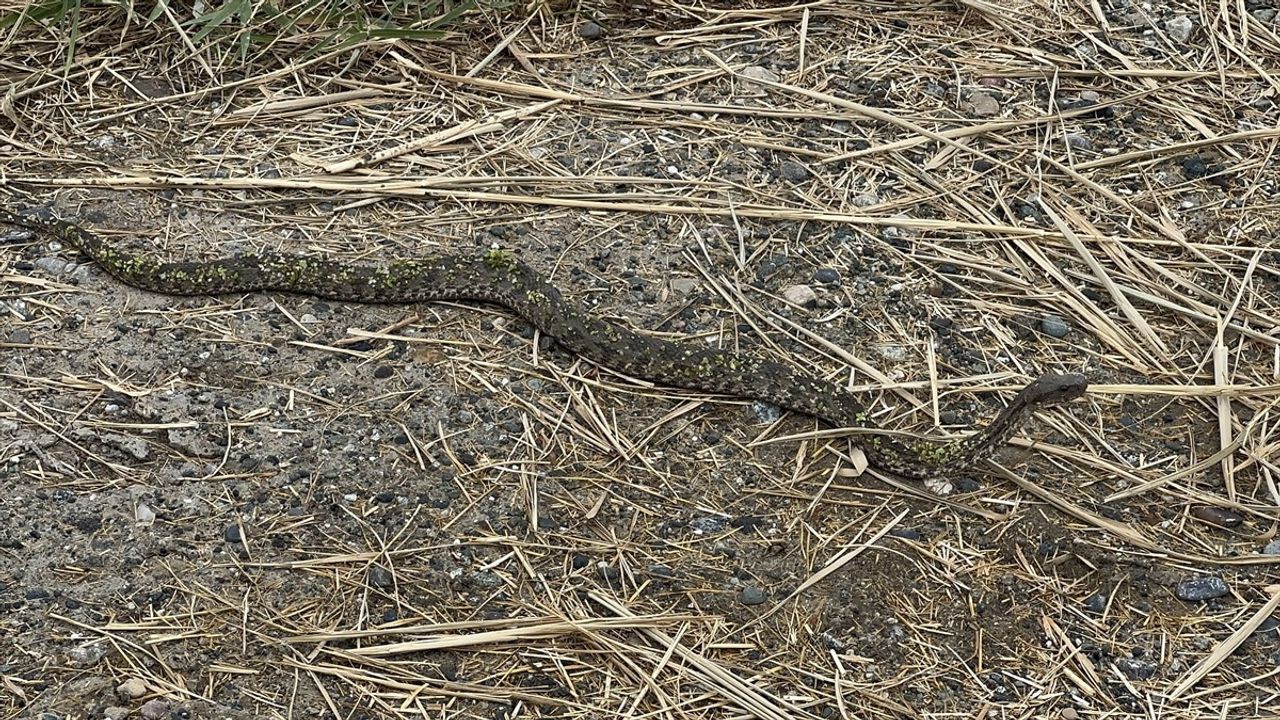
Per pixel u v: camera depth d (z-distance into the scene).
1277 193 1.61
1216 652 1.28
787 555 1.32
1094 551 1.33
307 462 1.34
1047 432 1.41
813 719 1.23
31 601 1.25
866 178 1.60
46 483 1.32
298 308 1.46
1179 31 1.77
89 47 1.67
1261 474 1.39
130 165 1.56
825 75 1.70
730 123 1.65
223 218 1.52
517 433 1.38
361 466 1.35
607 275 1.50
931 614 1.30
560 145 1.61
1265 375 1.45
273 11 1.69
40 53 1.66
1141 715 1.25
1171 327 1.49
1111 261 1.54
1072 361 1.46
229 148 1.58
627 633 1.27
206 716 1.21
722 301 1.49
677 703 1.24
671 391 1.42
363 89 1.65
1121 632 1.29
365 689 1.23
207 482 1.33
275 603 1.27
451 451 1.36
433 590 1.28
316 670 1.24
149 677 1.23
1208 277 1.53
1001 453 1.39
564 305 1.44
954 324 1.49
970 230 1.56
